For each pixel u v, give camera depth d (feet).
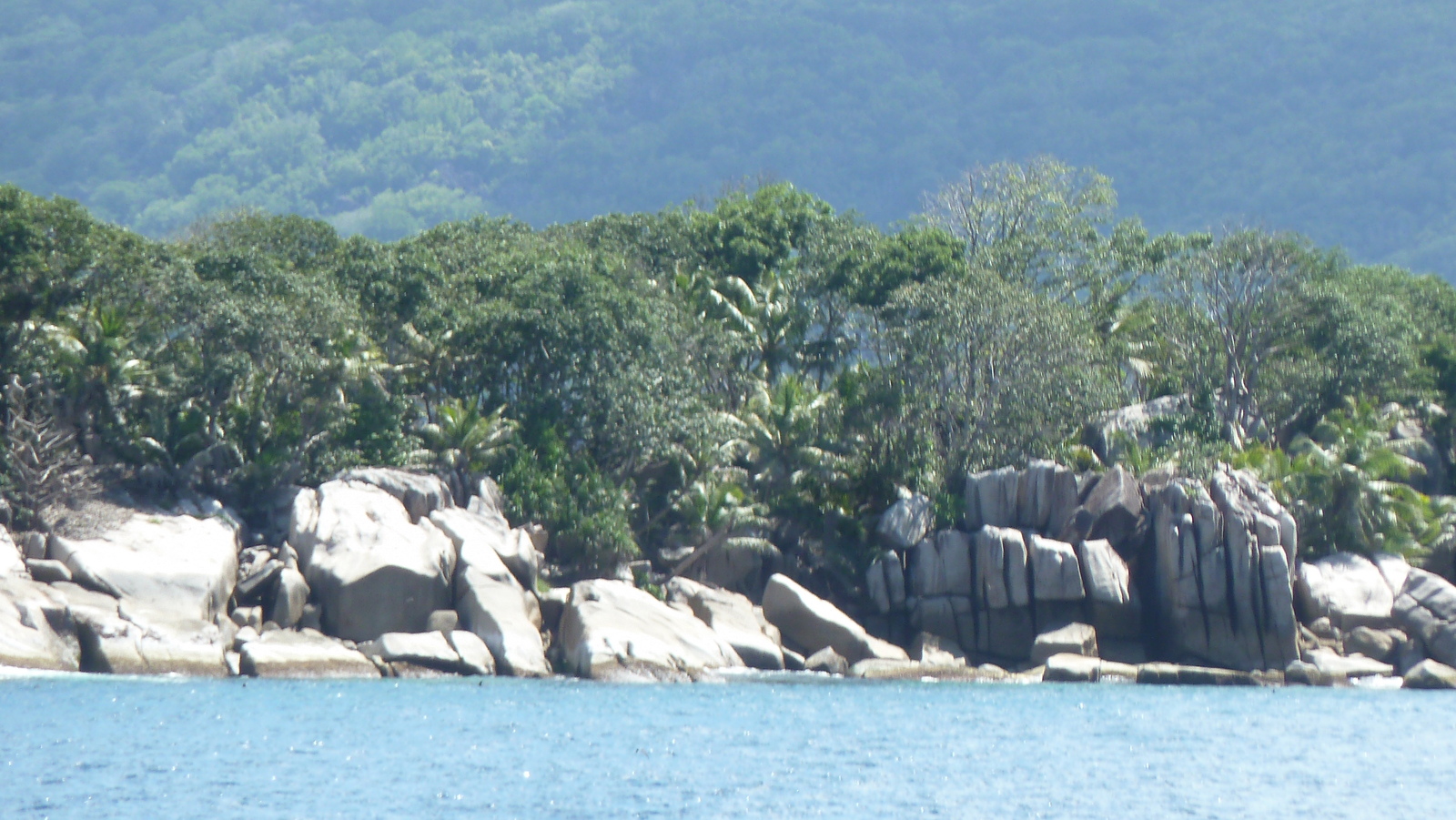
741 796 442.91
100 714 503.61
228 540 637.30
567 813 417.28
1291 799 462.19
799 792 451.94
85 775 431.84
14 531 612.70
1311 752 536.83
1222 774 495.00
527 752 488.85
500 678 625.00
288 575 631.56
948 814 433.07
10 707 505.25
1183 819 436.35
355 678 603.67
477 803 423.23
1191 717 611.06
